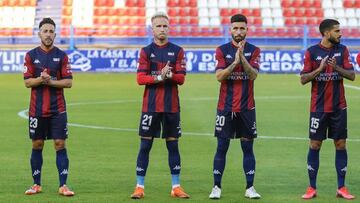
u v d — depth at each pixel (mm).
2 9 80812
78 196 18812
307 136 30516
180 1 82938
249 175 18719
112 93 50344
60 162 18969
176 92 18828
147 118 18656
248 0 83750
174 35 78625
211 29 79250
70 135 30625
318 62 18562
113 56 68688
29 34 79250
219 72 18328
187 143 28297
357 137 30312
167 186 20203
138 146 27719
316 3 83750
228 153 25750
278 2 83750
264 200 18406
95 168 22984
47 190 19562
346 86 55688
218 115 18719
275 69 69062
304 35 70938
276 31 80000
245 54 18500
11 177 21391
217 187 18703
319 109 18609
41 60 18781
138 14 82188
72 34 69938
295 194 19203
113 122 35219
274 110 40375
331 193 19297
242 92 18500
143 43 74250
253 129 18641
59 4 81938
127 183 20609
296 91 51844
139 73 18641
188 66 68875
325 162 24125
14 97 47562
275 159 24797
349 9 84000
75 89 53125
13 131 31969
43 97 18766
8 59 68500
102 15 81625
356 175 21906
